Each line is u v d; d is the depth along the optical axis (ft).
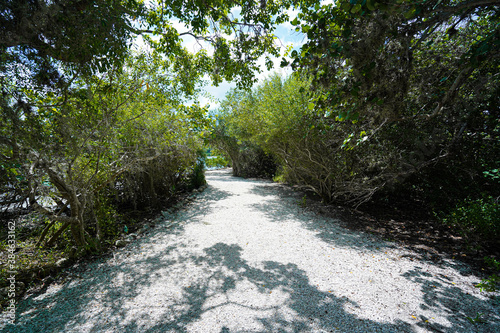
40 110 9.10
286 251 13.43
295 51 8.85
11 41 7.27
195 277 10.71
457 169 16.78
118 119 14.11
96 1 8.41
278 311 8.29
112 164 15.35
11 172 9.53
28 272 10.84
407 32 7.45
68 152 10.41
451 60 10.35
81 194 13.28
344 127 15.43
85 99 10.64
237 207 24.08
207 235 16.15
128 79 13.76
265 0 12.98
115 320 7.98
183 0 11.66
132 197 21.80
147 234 16.65
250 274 10.89
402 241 14.93
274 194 31.22
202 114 20.53
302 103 21.36
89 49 8.65
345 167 20.52
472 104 12.91
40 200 12.31
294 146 24.36
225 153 61.72
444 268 11.43
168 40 14.48
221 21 14.53
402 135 16.58
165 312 8.34
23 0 7.11
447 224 16.02
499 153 15.34
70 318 8.11
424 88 10.53
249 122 31.63
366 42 7.26
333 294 9.29
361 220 19.34
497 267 10.83
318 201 26.21
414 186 20.10
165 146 20.17
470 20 8.13
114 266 11.96
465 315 8.05
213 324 7.70
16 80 8.36
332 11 7.41
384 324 7.61
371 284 10.01
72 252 12.52
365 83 7.93
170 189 29.09
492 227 12.63
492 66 11.82
